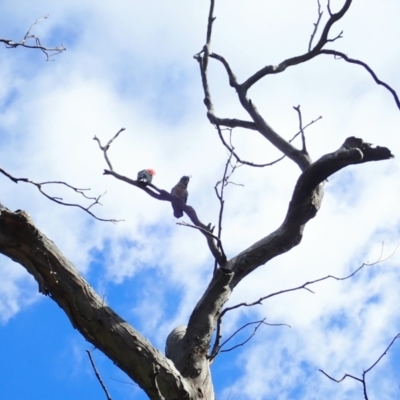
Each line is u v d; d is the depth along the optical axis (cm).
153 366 417
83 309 427
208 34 625
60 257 432
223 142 525
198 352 477
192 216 546
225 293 502
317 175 514
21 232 423
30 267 429
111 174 549
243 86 604
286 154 575
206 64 623
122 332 429
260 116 593
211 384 473
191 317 496
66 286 427
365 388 419
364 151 513
